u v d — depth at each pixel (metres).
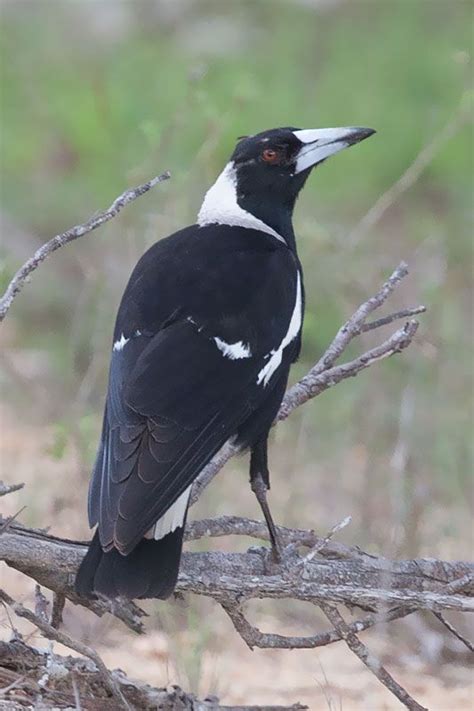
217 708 8.35
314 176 19.52
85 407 13.27
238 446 8.77
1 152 20.09
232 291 8.69
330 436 13.59
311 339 14.93
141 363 8.26
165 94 20.75
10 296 7.81
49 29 23.69
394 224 19.22
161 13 24.48
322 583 8.27
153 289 8.66
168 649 10.05
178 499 7.82
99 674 8.20
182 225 13.34
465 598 7.94
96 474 7.83
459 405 13.91
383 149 20.08
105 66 22.33
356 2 24.19
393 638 11.41
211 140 14.11
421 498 11.85
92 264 14.32
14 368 14.91
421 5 23.64
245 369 8.52
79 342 14.65
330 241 14.61
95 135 20.02
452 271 16.45
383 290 9.00
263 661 10.99
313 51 22.91
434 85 21.17
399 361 13.98
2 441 14.01
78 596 7.99
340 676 10.81
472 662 11.12
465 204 18.28
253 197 10.02
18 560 7.86
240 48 23.20
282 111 20.59
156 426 7.99
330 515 12.55
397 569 8.45
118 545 7.43
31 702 8.11
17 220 18.16
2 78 22.03
